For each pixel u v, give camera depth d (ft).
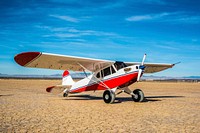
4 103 37.65
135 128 20.26
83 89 47.09
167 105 36.78
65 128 20.10
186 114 27.96
